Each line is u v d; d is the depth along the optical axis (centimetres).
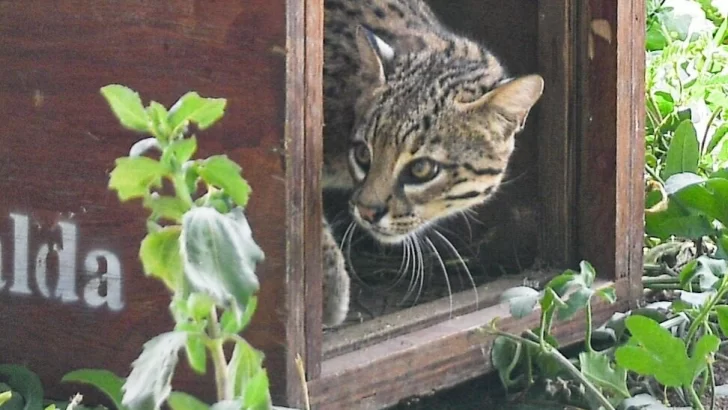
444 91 151
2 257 137
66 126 134
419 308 143
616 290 152
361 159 151
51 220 135
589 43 152
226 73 129
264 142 128
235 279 113
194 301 114
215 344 115
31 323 136
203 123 115
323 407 131
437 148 150
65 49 133
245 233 114
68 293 135
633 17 152
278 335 129
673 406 142
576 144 154
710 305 142
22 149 136
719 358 149
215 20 129
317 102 129
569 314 139
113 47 132
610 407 137
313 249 130
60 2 133
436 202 151
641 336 136
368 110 151
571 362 144
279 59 128
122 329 134
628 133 152
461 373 140
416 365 137
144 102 131
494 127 152
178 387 131
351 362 133
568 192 154
